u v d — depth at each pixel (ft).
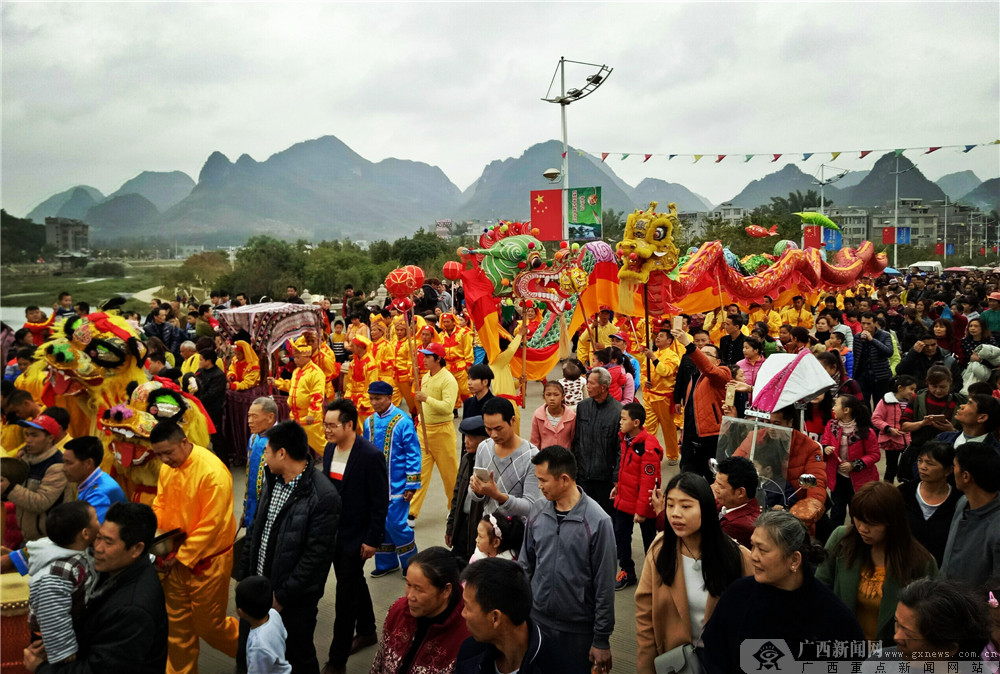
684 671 12.04
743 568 12.19
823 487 16.25
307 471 15.60
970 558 13.39
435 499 30.07
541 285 35.73
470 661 10.44
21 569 14.34
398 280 27.91
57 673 11.87
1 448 19.43
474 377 23.99
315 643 18.54
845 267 74.69
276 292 105.81
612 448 21.50
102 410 23.67
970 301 49.98
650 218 34.86
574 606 13.64
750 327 50.24
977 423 17.88
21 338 31.42
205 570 16.06
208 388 32.65
